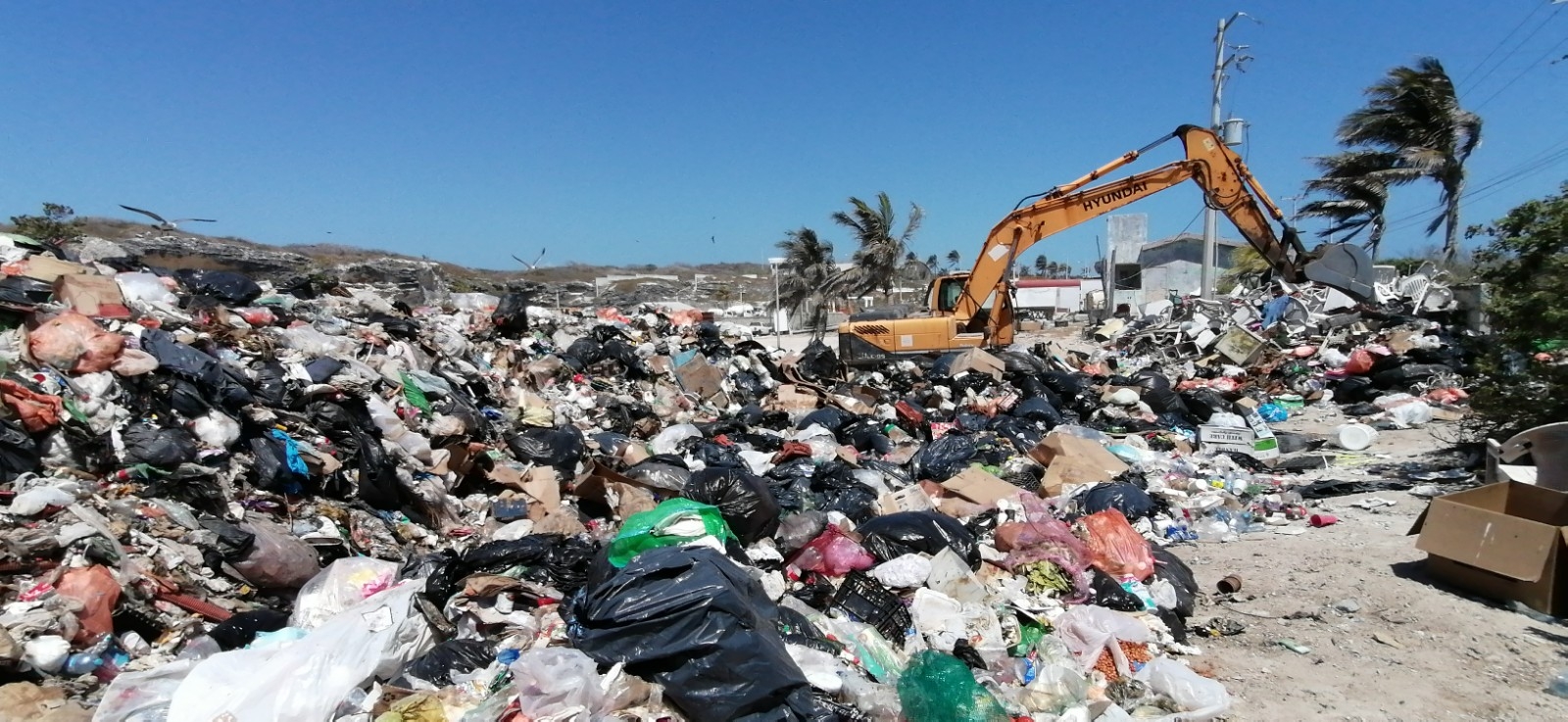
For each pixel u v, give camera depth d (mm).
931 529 5746
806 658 4094
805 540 5902
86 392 5328
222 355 6750
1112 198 14109
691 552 4211
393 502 6266
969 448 8898
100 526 4414
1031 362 13516
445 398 8328
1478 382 8258
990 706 3711
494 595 4707
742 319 36906
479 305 14648
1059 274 90562
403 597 4281
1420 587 5430
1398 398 12062
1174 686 4148
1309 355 15172
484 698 3770
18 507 4398
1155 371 14367
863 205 32812
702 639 3689
